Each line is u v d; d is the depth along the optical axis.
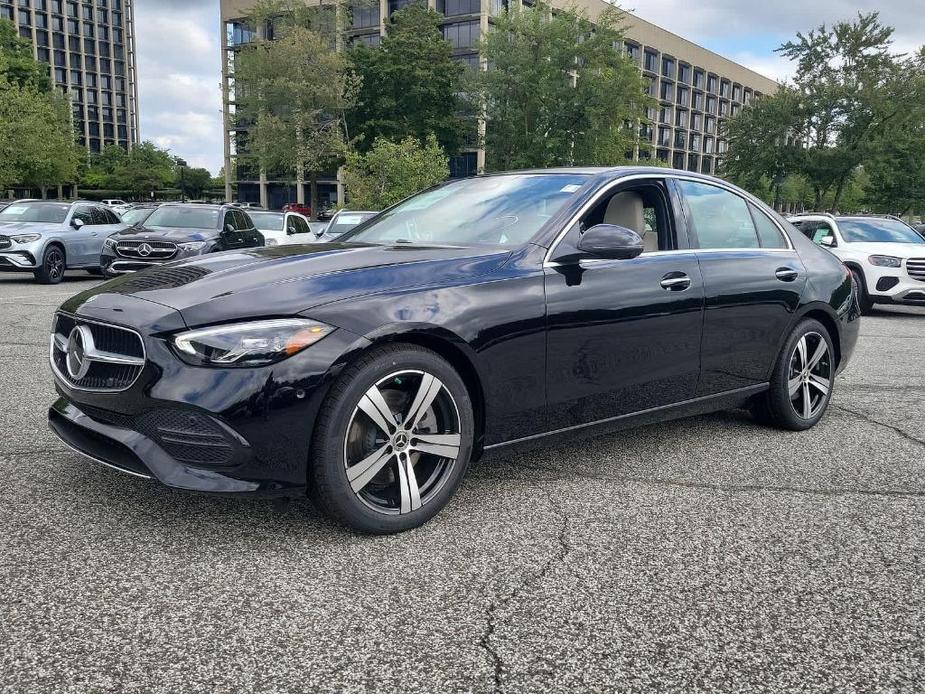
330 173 66.31
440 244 3.42
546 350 3.14
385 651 2.09
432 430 2.92
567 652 2.10
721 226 4.11
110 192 87.75
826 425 4.62
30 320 8.48
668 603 2.39
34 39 111.69
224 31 70.62
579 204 3.46
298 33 45.38
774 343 4.21
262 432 2.54
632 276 3.46
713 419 4.71
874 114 34.66
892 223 12.42
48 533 2.79
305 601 2.35
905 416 4.87
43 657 2.02
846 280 4.72
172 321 2.60
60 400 3.17
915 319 11.10
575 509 3.16
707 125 84.81
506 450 3.15
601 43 39.91
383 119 48.56
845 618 2.32
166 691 1.89
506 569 2.60
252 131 48.94
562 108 40.09
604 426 3.47
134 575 2.49
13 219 14.38
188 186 93.62
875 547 2.83
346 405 2.66
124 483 3.30
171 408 2.57
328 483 2.66
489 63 42.41
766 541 2.87
